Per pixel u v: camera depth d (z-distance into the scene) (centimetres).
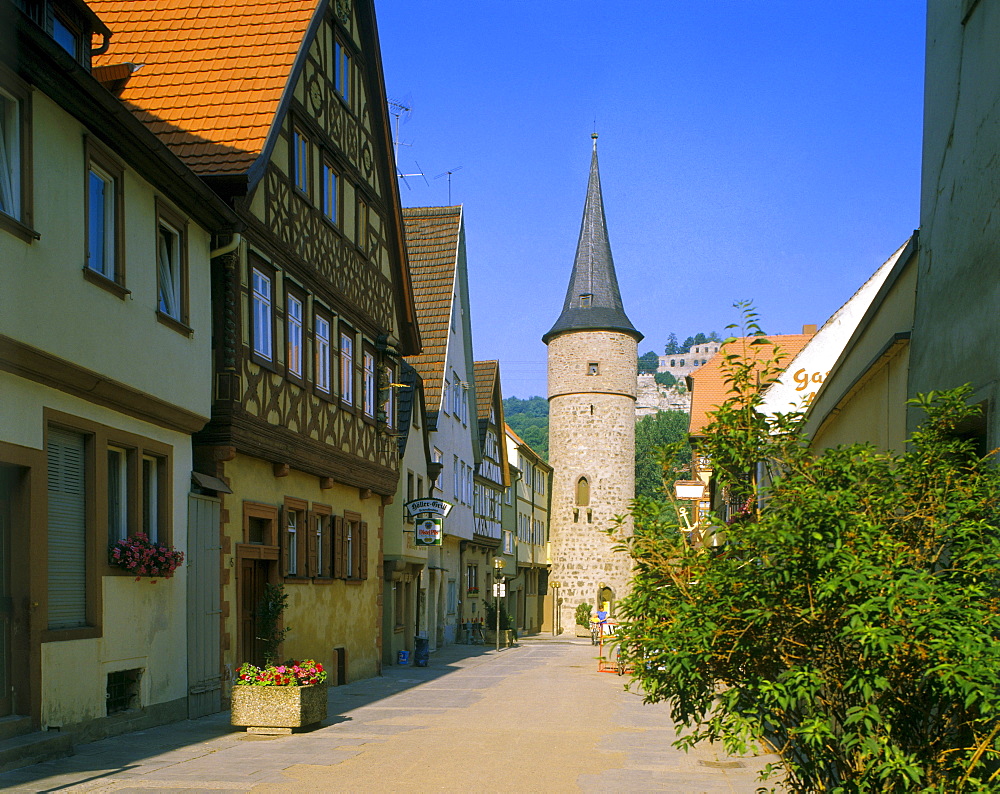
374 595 2175
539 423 14925
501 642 3966
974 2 755
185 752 989
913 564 519
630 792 827
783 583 505
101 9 1645
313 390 1709
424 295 3450
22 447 914
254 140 1416
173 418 1233
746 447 591
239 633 1445
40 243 938
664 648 532
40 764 891
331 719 1323
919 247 861
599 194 5759
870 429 1023
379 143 2130
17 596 914
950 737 495
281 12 1597
